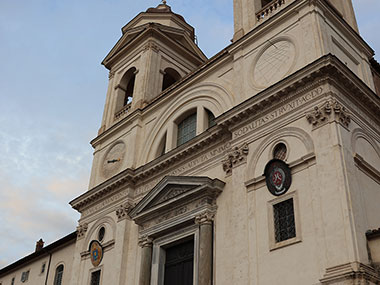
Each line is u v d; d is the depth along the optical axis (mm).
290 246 13656
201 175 18531
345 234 12367
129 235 20500
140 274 18359
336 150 13641
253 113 16781
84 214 23953
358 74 17938
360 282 11539
